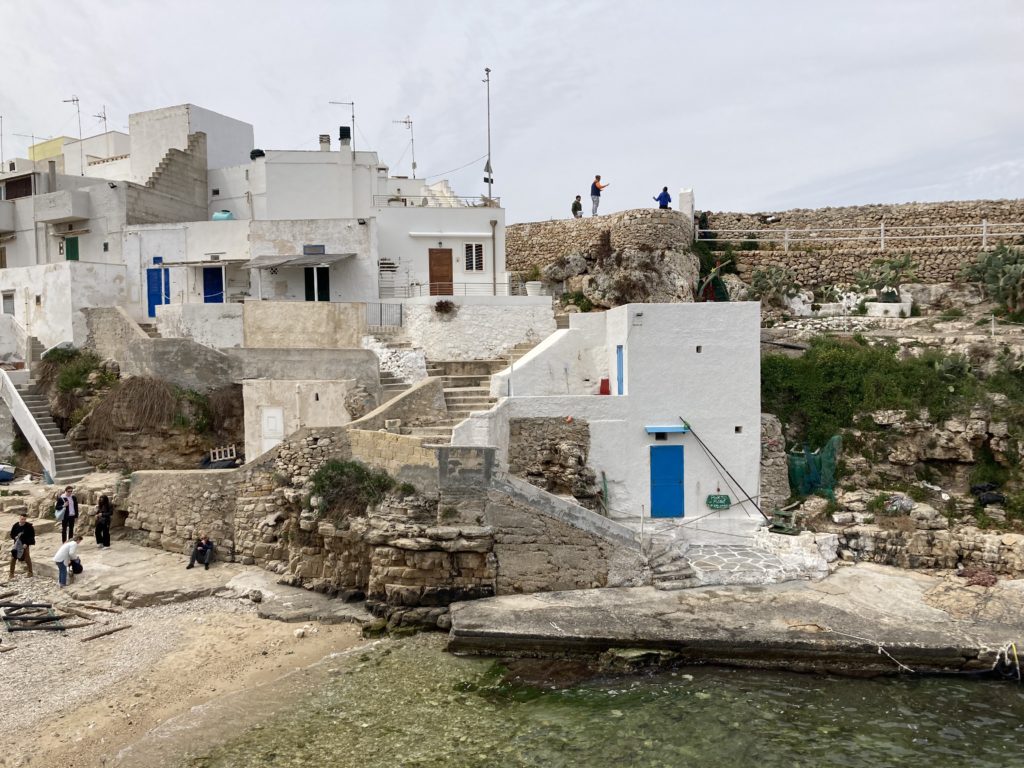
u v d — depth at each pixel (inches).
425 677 564.7
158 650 615.8
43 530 872.9
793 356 956.0
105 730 500.7
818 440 885.8
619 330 824.3
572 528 684.1
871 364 912.9
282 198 1280.8
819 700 531.8
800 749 473.1
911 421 857.5
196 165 1487.5
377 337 1019.9
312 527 722.8
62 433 1033.5
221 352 975.0
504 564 672.4
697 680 559.5
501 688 548.1
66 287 1154.7
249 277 1224.8
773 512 812.0
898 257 1245.1
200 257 1251.8
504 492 674.8
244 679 567.8
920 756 466.0
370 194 1314.0
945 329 1033.5
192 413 966.4
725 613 621.6
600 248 1270.9
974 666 563.2
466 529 664.4
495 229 1221.7
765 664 576.4
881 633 582.2
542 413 785.6
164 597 714.2
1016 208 1274.6
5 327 1177.4
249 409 931.3
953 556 737.6
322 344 1036.5
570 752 469.4
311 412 903.7
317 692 543.5
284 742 482.6
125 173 1674.5
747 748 474.0
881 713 514.9
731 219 1400.1
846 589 677.3
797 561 718.5
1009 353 891.4
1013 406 834.2
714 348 800.3
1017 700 530.6
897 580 701.9
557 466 778.2
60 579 737.0
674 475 800.3
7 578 761.0
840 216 1368.1
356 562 706.8
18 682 564.4
